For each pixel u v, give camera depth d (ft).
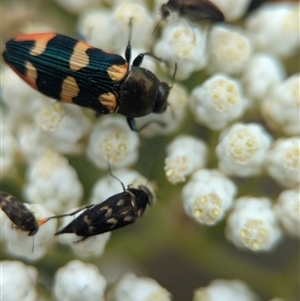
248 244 0.27
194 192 0.27
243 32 0.31
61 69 0.27
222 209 0.27
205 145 0.28
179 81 0.29
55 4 0.32
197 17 0.28
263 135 0.28
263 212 0.28
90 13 0.31
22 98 0.29
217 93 0.28
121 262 0.32
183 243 0.30
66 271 0.27
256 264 0.31
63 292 0.27
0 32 0.32
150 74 0.27
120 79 0.27
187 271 0.33
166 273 0.33
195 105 0.28
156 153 0.29
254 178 0.29
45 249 0.27
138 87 0.27
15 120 0.30
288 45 0.30
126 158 0.28
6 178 0.30
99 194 0.28
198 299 0.28
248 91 0.29
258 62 0.29
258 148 0.28
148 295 0.27
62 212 0.28
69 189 0.28
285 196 0.28
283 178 0.28
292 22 0.30
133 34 0.29
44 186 0.28
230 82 0.28
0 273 0.27
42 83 0.27
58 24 0.32
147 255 0.31
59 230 0.27
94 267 0.27
